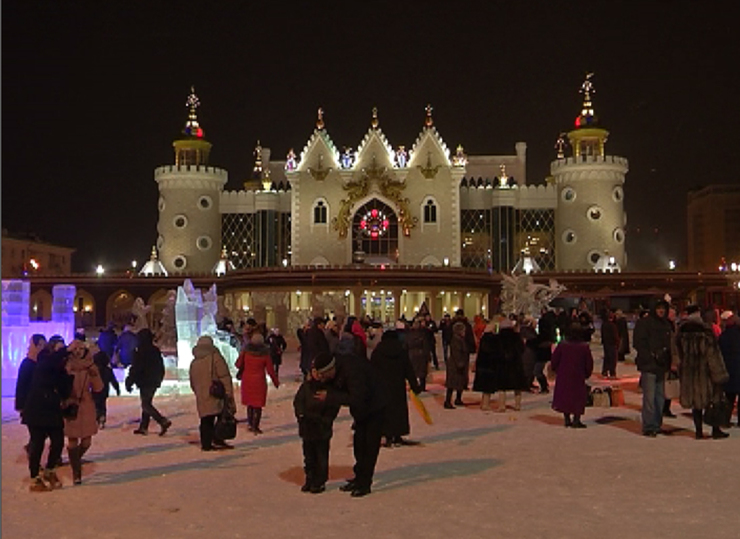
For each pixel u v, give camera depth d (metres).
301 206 77.94
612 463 12.05
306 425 10.27
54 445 10.84
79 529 8.59
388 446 13.76
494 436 14.92
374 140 77.88
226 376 13.69
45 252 112.25
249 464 12.42
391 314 72.38
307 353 20.61
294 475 11.48
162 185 81.44
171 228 80.56
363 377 10.09
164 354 34.03
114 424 17.19
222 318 34.25
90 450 13.97
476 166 88.31
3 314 23.08
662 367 14.78
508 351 18.61
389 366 13.62
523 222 80.25
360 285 64.75
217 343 25.67
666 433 15.09
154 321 61.91
